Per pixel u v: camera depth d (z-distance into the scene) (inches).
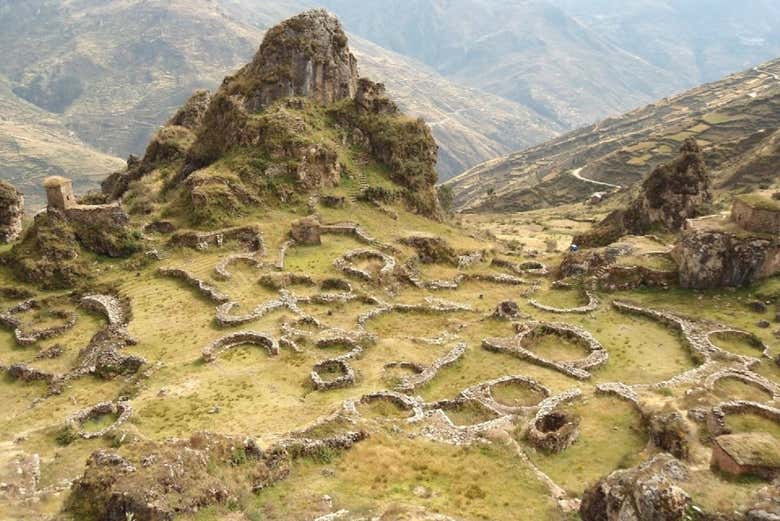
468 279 2824.8
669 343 2025.1
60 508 1039.6
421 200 3725.4
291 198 3280.0
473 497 1160.2
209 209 3029.0
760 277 2311.8
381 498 1135.6
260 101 3850.9
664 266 2490.2
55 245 2593.5
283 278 2492.6
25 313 2340.1
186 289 2438.5
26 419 1624.0
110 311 2251.5
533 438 1402.6
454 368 1868.8
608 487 897.5
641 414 1517.0
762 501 800.9
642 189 3548.2
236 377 1759.4
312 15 4047.7
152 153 4463.6
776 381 1743.4
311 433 1339.8
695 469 960.9
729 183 5772.6
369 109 3959.2
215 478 1043.9
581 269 2755.9
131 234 2778.1
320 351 1942.7
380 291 2527.1
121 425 1475.1
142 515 915.4
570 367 1836.9
